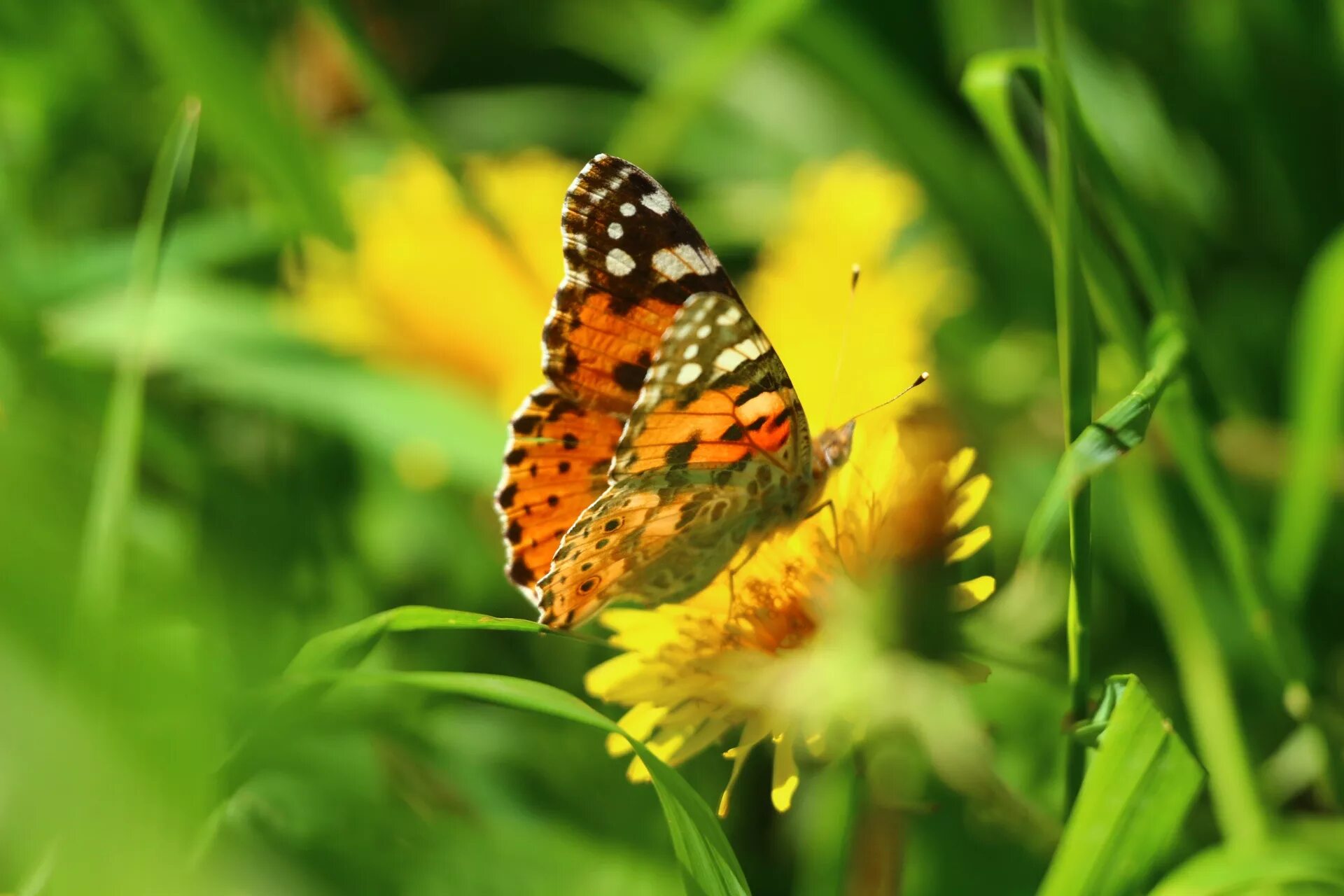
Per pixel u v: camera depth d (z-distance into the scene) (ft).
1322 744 2.10
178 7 2.14
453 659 2.22
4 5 2.31
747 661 2.03
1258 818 2.11
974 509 2.03
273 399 2.21
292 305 2.24
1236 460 2.24
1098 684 2.18
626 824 2.15
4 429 1.96
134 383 2.06
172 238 2.25
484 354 2.23
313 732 2.02
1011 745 2.13
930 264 2.30
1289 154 2.37
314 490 2.25
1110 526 2.25
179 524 2.19
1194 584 2.14
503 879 2.09
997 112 2.09
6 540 1.63
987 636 2.02
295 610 2.18
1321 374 2.15
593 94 2.58
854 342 2.17
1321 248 2.37
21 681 1.51
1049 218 2.09
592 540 2.07
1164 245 2.09
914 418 2.19
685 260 2.09
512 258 2.18
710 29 2.43
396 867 2.06
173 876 1.55
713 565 2.09
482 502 2.26
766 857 2.17
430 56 2.60
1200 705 2.13
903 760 2.00
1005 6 2.44
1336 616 2.23
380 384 2.19
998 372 2.30
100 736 1.52
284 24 2.32
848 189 2.21
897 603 2.01
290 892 2.02
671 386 2.05
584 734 2.17
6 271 2.20
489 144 2.44
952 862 2.12
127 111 2.35
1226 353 2.31
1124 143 2.40
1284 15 2.36
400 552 2.25
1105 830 1.98
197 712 1.64
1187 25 2.38
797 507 2.08
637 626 2.05
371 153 2.35
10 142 2.32
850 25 2.36
